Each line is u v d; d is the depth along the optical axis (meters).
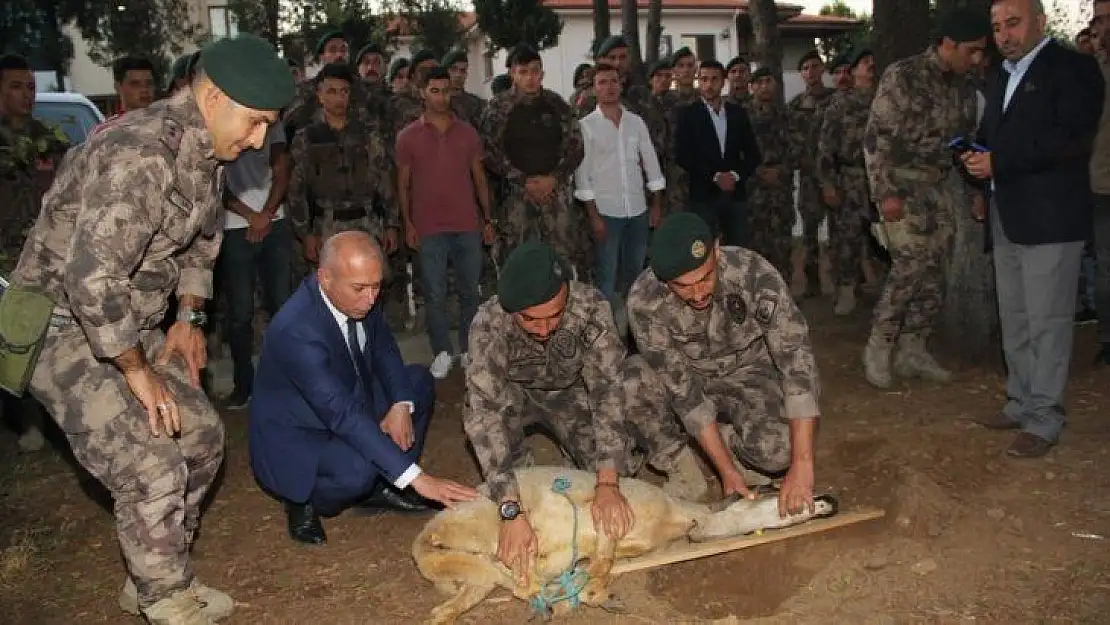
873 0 7.87
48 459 5.54
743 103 9.31
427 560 3.51
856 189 7.93
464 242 6.73
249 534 4.38
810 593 3.45
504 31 18.48
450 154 6.62
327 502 4.22
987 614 3.22
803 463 3.64
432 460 5.24
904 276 5.66
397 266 8.30
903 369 5.92
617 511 3.50
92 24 18.20
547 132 6.97
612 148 7.20
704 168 8.16
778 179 8.96
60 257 3.06
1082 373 5.66
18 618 3.68
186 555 3.33
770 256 9.27
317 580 3.88
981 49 5.39
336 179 6.85
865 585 3.46
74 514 4.69
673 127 8.76
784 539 3.84
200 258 3.46
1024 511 3.94
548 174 7.00
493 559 3.44
